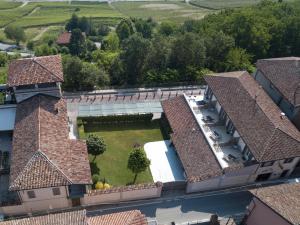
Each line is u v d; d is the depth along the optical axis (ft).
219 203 162.61
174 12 586.86
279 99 197.16
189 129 183.93
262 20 303.27
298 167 186.39
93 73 234.79
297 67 196.75
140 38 248.52
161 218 153.38
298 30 291.38
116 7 630.33
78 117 197.16
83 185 149.59
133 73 253.44
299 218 125.39
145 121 208.54
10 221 124.98
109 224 122.52
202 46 260.01
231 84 196.95
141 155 163.32
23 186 135.95
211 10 590.55
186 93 239.91
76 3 651.25
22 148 150.20
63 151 152.05
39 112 165.89
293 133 171.01
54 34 497.46
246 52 291.38
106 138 193.88
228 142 180.75
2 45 483.92
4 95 186.60
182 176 173.68
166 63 260.42
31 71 172.96
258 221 143.02
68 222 119.75
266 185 174.29
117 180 169.07
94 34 491.72
